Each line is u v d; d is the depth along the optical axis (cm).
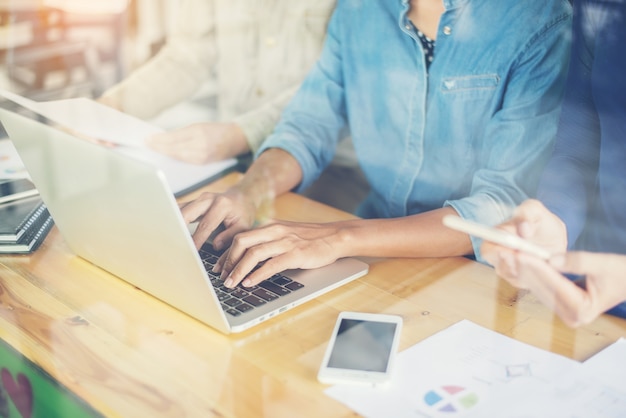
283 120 162
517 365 91
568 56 126
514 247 105
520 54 132
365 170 161
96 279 116
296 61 165
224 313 99
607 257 108
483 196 134
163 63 189
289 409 84
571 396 85
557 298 105
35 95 207
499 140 138
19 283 115
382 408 83
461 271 116
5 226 124
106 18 195
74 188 103
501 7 131
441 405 84
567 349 94
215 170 150
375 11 147
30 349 97
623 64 120
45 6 211
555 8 125
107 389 89
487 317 102
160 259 98
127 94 191
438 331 99
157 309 107
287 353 95
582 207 125
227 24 174
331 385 88
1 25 208
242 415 83
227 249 121
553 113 130
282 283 111
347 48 155
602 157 125
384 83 151
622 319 102
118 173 92
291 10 161
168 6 184
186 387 89
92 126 159
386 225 124
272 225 121
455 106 143
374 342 95
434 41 141
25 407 101
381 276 115
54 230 132
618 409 83
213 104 184
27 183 137
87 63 208
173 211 88
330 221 133
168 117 190
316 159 158
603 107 124
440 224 125
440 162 149
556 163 128
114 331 101
